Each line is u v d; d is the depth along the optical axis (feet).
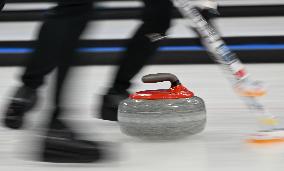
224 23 33.09
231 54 13.67
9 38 29.63
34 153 13.20
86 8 12.51
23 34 30.78
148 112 14.10
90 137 15.01
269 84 22.22
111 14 34.30
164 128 14.11
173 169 12.27
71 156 12.59
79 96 20.45
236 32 30.14
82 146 12.61
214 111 18.31
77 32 12.47
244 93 13.78
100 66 26.89
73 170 12.17
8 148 14.03
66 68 12.50
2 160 13.00
